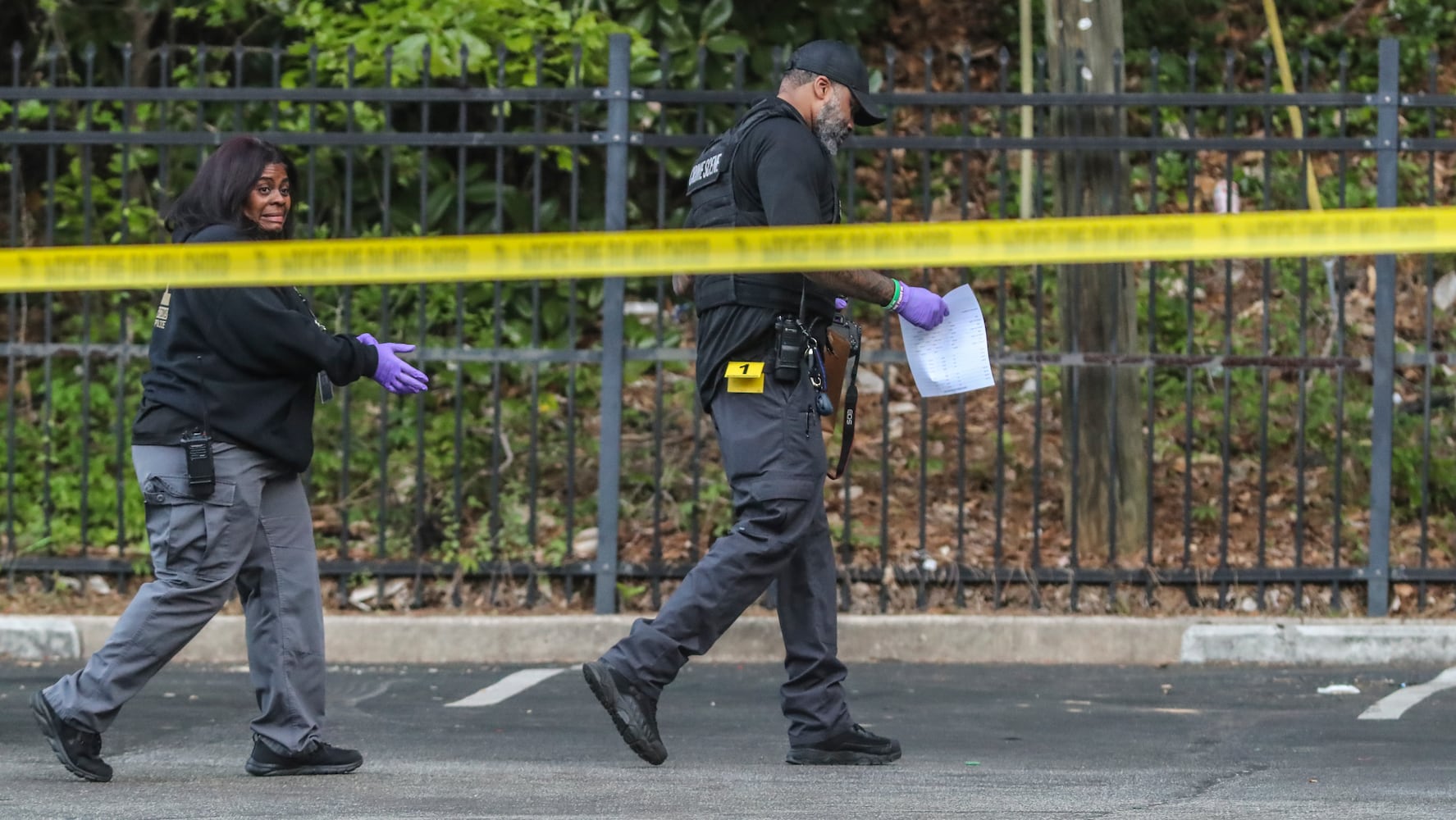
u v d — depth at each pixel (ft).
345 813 52.85
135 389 113.70
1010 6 152.76
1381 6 153.58
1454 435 109.19
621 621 90.38
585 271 55.67
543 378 116.57
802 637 62.75
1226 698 79.41
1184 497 93.25
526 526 98.12
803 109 62.44
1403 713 75.41
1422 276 123.95
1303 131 93.97
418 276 55.47
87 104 99.55
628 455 107.96
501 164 91.25
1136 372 96.32
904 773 61.57
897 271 125.29
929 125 90.12
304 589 59.77
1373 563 92.38
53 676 84.48
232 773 61.00
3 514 104.42
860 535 99.45
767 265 55.77
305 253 55.52
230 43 130.52
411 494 104.37
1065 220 54.39
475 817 52.29
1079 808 54.54
